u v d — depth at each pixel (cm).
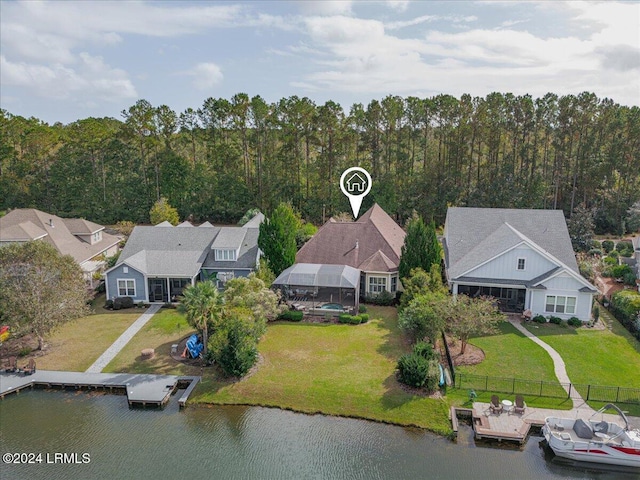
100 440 2431
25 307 3184
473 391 2697
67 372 3064
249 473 2173
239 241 4525
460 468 2192
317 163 7812
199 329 3203
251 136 8275
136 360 3222
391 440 2403
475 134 7256
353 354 3234
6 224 5131
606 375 2870
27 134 8238
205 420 2600
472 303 3134
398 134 7681
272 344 3412
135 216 8206
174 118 8488
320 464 2228
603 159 6888
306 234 5706
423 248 3956
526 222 4397
